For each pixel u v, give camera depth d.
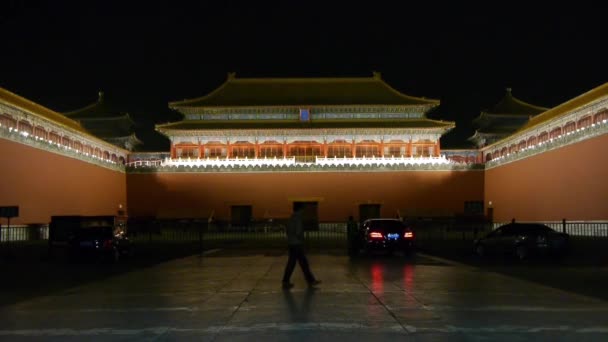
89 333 12.05
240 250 43.38
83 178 64.12
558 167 55.69
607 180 46.62
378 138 77.62
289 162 74.56
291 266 19.56
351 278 21.92
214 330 12.16
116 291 18.80
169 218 72.62
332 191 73.50
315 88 83.19
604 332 11.73
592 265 28.45
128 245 36.09
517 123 85.81
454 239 51.25
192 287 19.59
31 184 52.59
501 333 11.66
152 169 74.62
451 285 19.53
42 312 14.79
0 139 47.31
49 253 37.59
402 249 34.25
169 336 11.64
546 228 33.41
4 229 46.25
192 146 77.75
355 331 11.92
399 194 73.69
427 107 79.12
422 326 12.39
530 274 23.75
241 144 77.56
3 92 55.44
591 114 53.19
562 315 13.62
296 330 12.07
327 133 76.81
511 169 67.38
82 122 86.06
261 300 16.30
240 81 84.06
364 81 84.31
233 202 73.31
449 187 74.44
